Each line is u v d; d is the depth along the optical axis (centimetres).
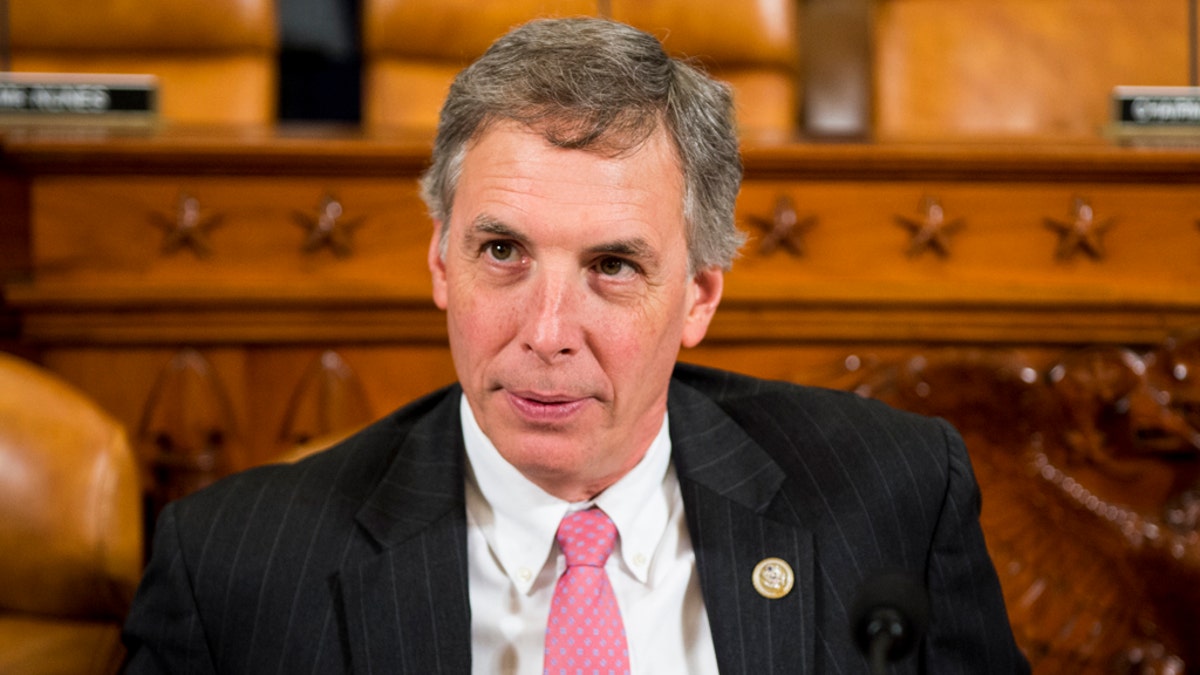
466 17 390
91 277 259
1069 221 269
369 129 303
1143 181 269
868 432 165
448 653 139
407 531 145
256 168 259
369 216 263
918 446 164
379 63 386
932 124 405
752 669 142
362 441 161
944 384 253
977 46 406
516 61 131
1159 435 253
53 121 296
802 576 148
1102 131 327
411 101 386
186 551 145
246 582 142
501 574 149
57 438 175
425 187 148
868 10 482
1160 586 244
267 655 140
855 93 484
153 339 260
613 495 148
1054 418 253
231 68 390
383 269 264
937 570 158
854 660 145
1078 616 246
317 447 178
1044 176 267
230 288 257
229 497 151
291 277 263
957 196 268
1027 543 249
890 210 268
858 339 269
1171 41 405
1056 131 362
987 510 251
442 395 168
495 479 148
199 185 260
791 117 397
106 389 262
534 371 129
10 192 252
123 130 288
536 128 127
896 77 407
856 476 158
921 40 407
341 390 264
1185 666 241
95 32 387
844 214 268
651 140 130
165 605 144
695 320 148
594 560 145
